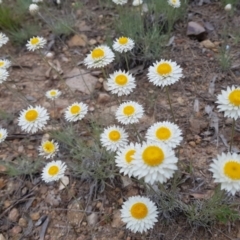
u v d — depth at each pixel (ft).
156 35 1.21
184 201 0.84
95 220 0.86
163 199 0.82
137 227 0.67
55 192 0.93
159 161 0.61
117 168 0.92
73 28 1.41
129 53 1.21
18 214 0.90
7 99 1.22
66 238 0.84
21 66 1.32
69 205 0.90
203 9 1.40
